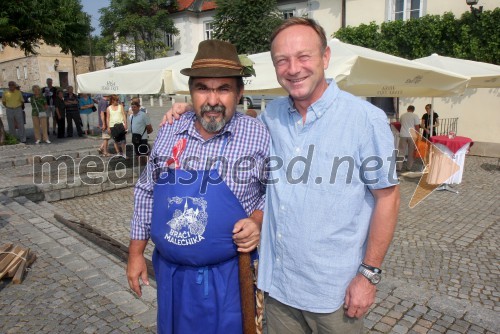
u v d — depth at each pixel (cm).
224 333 197
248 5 1894
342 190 173
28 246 468
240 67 196
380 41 1336
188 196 188
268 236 198
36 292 362
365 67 426
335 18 1479
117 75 559
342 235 175
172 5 2966
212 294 195
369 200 180
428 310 336
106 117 1020
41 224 549
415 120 959
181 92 513
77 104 1350
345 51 423
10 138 1159
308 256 178
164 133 209
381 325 316
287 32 174
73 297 353
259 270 203
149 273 387
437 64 775
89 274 394
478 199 744
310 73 173
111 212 688
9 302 346
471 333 306
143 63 602
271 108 204
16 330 308
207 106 190
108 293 357
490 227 595
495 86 796
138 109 923
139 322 315
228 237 191
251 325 198
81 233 519
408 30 1273
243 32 1930
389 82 455
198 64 190
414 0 1288
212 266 195
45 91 1373
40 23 1074
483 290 407
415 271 450
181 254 190
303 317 197
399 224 609
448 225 605
